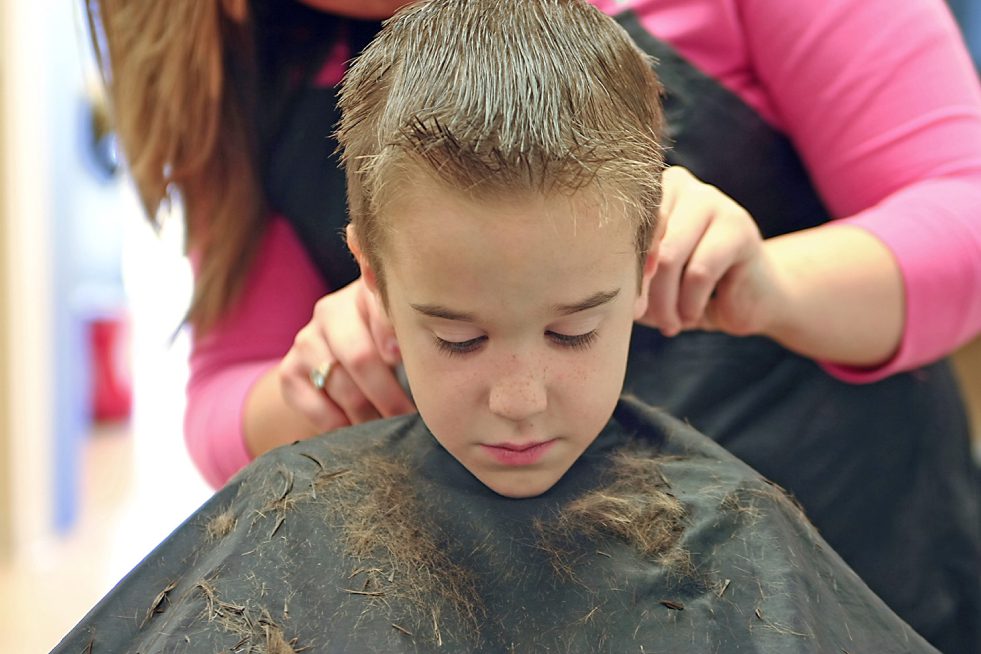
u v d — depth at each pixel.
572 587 0.56
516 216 0.46
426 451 0.62
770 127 0.79
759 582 0.55
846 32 0.73
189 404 0.89
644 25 0.77
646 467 0.61
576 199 0.46
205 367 0.89
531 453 0.54
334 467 0.61
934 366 0.85
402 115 0.50
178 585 0.58
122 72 0.86
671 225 0.61
